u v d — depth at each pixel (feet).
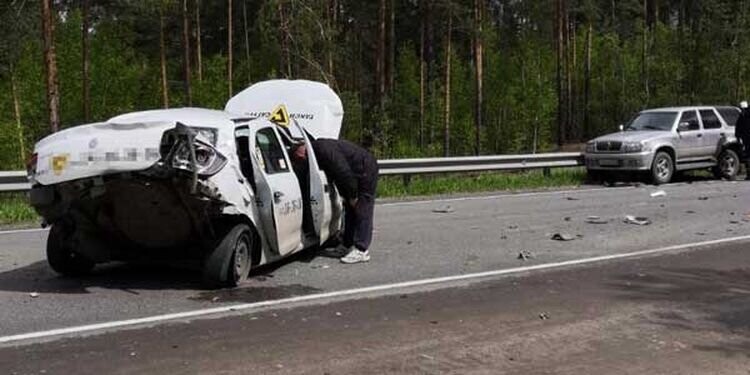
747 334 22.50
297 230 31.42
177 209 26.37
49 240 28.78
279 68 114.11
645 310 25.03
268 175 29.43
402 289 27.84
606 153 70.69
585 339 21.83
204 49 168.55
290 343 21.07
